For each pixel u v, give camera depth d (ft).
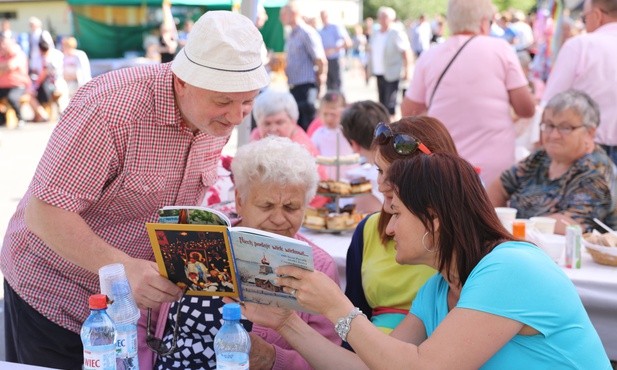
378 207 12.87
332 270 8.55
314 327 8.21
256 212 8.31
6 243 8.86
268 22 46.68
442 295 7.19
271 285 6.70
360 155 14.61
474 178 6.59
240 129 14.17
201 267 6.89
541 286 6.15
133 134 7.74
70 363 8.94
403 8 131.23
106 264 7.48
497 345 6.07
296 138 17.39
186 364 8.20
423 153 7.37
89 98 7.71
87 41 49.44
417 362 6.06
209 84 7.27
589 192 12.16
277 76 47.85
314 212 12.33
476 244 6.45
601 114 15.37
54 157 7.56
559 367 6.17
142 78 7.86
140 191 8.07
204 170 8.89
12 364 6.77
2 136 43.96
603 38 15.39
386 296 8.97
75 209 7.65
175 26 45.85
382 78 46.11
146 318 8.45
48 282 8.60
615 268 10.55
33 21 49.16
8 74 47.11
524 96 15.75
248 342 6.58
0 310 16.10
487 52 15.46
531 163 13.35
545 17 41.47
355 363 7.38
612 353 9.95
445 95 15.78
